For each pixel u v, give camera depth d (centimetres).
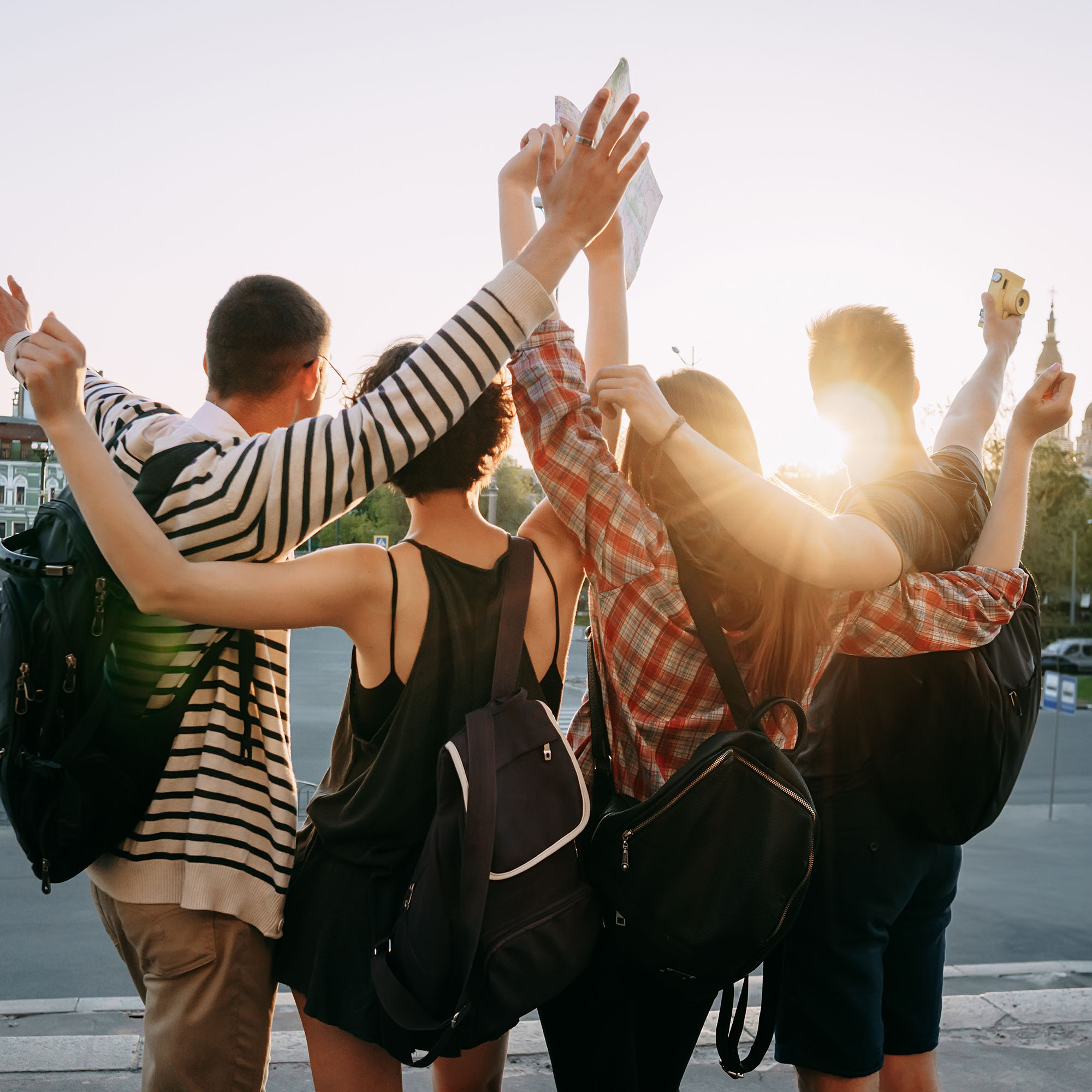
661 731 166
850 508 174
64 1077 286
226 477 140
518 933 144
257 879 155
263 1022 160
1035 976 468
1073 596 5372
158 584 134
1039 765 1809
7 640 145
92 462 130
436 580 156
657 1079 177
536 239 148
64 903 748
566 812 150
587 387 172
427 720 153
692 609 158
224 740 154
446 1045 141
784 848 147
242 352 163
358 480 141
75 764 142
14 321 149
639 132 147
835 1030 194
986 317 240
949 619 179
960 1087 298
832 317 200
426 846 146
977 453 220
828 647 170
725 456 147
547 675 166
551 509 172
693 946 148
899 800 191
